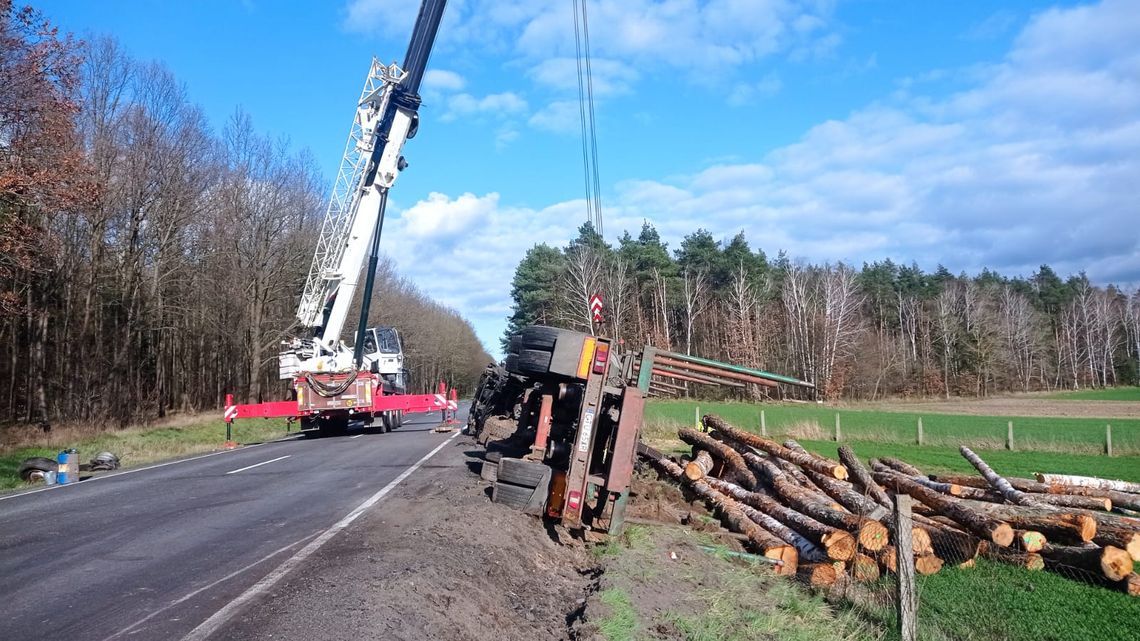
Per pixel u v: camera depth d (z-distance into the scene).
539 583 7.86
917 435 28.72
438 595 6.20
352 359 24.09
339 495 11.31
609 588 7.36
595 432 9.27
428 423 31.77
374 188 22.30
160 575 6.86
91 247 33.25
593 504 9.30
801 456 12.56
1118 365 99.62
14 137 20.14
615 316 60.16
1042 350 93.00
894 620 7.42
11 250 22.09
